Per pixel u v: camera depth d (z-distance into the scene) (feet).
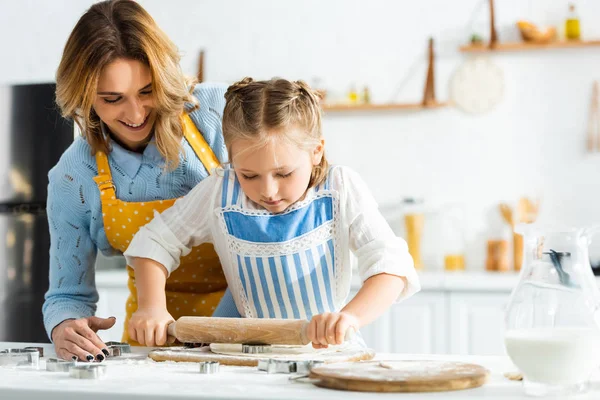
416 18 13.16
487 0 12.93
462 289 10.82
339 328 3.60
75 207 5.02
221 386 2.93
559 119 12.75
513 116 12.89
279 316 4.57
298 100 4.19
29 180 9.89
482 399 2.69
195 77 5.30
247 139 4.07
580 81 12.68
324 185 4.50
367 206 4.45
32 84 9.87
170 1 13.87
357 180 4.55
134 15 4.45
